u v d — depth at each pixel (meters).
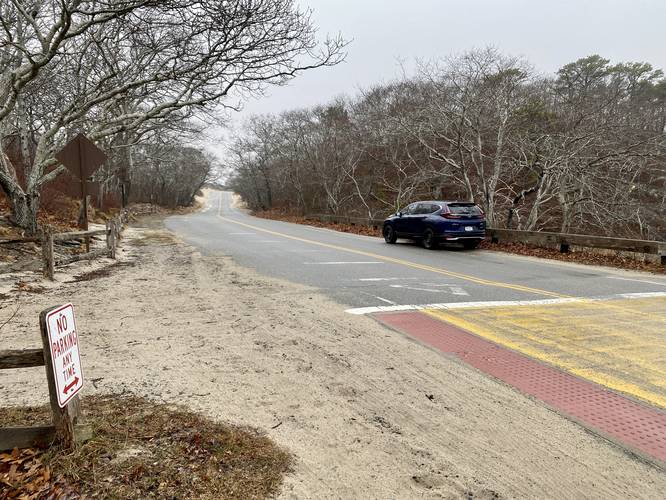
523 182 27.03
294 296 8.30
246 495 2.79
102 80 12.05
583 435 3.53
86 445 3.15
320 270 11.38
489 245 17.75
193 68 11.23
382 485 2.93
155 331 6.06
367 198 41.75
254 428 3.58
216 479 2.92
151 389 4.23
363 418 3.78
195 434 3.40
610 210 22.33
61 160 11.16
